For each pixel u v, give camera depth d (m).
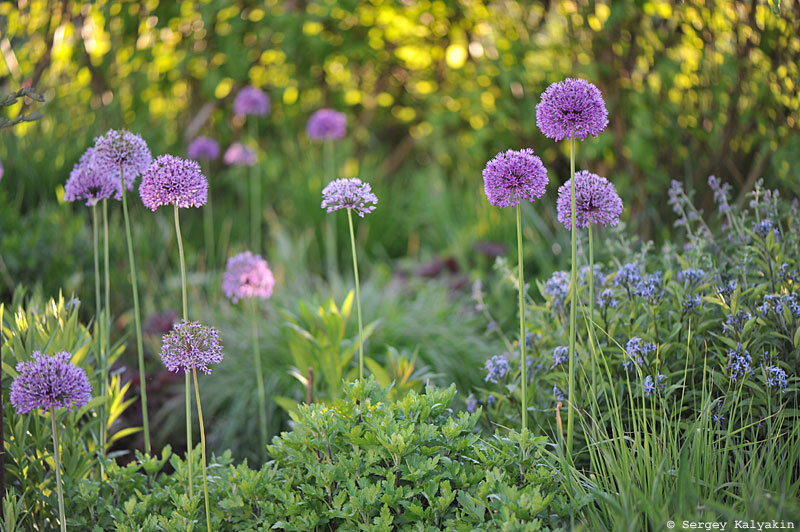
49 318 2.86
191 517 2.38
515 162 2.30
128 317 4.57
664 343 2.62
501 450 2.44
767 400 2.48
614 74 4.79
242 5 6.46
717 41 4.10
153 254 5.40
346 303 3.50
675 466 2.30
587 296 2.88
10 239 4.38
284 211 6.68
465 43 6.37
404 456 2.32
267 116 7.11
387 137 7.72
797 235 2.97
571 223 2.43
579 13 4.66
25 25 5.09
